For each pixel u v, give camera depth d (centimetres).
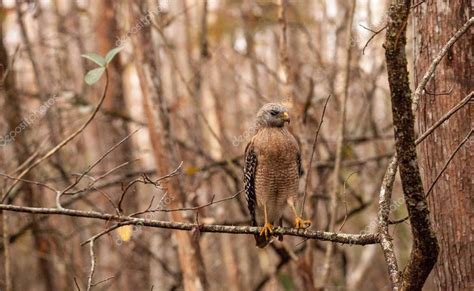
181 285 1545
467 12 744
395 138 567
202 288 1165
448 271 763
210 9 1852
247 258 1992
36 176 1480
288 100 1224
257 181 1039
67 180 1480
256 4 1764
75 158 1758
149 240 1703
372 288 1905
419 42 776
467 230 750
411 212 581
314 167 1430
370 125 1652
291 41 1730
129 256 1636
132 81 2420
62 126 1605
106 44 1595
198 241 1170
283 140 1018
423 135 673
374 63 1598
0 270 1658
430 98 764
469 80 745
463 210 750
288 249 1273
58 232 1538
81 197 1413
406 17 527
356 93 1817
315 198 1371
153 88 1225
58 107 1563
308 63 1695
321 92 1830
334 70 1492
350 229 1728
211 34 1820
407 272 613
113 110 1569
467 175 748
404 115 553
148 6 1375
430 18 762
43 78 1708
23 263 1978
